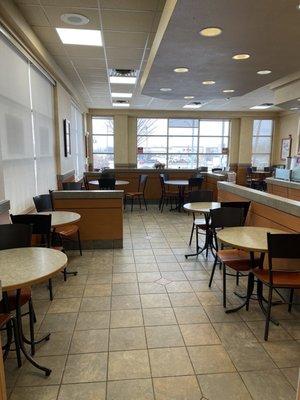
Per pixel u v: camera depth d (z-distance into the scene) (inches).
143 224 233.0
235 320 100.0
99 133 453.7
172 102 372.8
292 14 100.7
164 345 86.9
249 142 468.1
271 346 86.7
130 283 127.7
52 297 113.9
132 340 89.1
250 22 107.3
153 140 465.7
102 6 130.0
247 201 147.4
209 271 140.8
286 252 85.4
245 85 209.2
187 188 293.3
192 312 105.0
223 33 117.0
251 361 80.4
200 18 104.0
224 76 183.8
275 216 122.5
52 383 72.7
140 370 77.0
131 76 249.1
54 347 85.8
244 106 402.3
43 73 187.3
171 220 246.8
